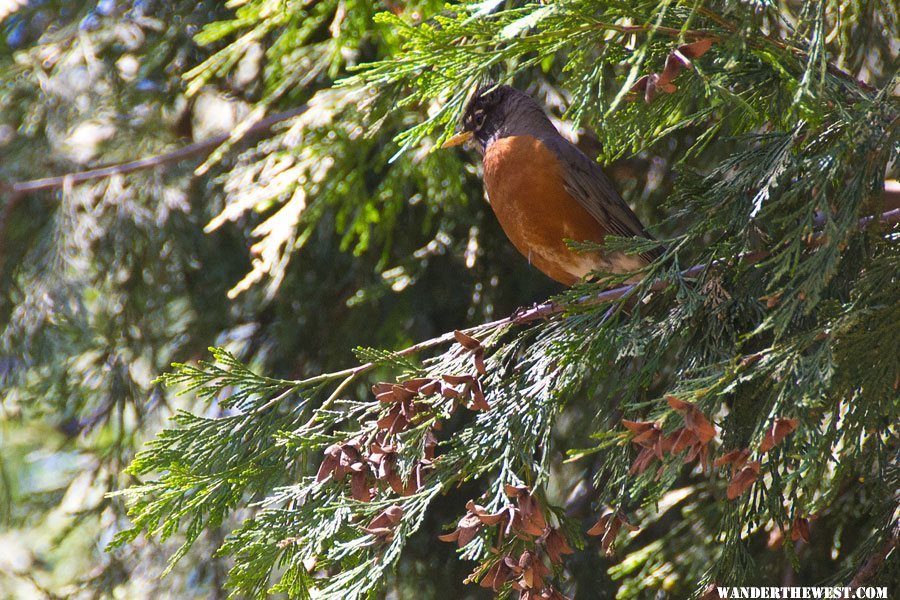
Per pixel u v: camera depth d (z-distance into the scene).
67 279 10.20
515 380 5.04
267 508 4.80
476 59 4.50
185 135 11.05
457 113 4.68
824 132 4.71
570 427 9.09
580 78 4.62
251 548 4.64
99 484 10.58
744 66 4.93
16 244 10.74
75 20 10.34
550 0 4.84
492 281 9.72
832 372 3.70
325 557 4.88
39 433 13.45
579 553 8.81
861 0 6.26
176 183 10.20
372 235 9.80
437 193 8.48
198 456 5.13
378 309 9.92
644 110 4.90
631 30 4.45
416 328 9.80
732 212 4.73
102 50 10.33
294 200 8.05
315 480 4.70
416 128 4.65
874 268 4.16
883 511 5.07
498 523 4.49
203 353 10.44
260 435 5.21
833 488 4.44
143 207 10.14
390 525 4.59
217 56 7.81
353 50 8.23
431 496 4.64
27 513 10.72
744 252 4.57
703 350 4.77
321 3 7.85
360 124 8.17
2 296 10.70
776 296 4.13
